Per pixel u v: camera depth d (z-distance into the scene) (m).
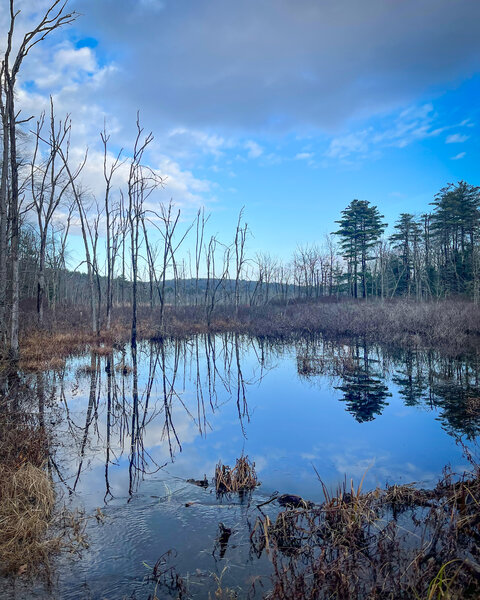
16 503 4.74
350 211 57.19
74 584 3.78
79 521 4.92
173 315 34.53
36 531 4.45
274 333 27.53
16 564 4.02
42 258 20.14
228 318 33.34
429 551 4.20
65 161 20.33
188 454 7.37
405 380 13.21
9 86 12.84
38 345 17.23
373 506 5.20
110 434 8.42
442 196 53.44
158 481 6.21
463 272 46.06
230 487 5.90
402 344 20.22
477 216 48.78
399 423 9.01
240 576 3.93
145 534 4.68
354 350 19.61
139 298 43.69
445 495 5.46
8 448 6.12
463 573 3.74
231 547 4.44
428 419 9.22
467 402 10.39
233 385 13.45
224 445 7.85
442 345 19.27
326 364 16.28
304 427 8.91
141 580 3.85
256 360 18.44
